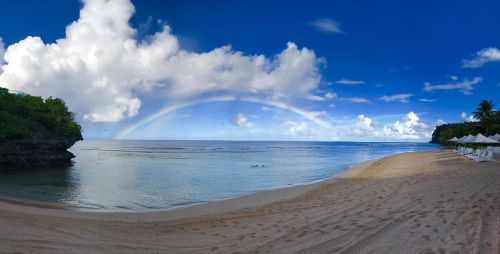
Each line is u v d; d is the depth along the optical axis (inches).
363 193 743.7
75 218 589.0
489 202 497.4
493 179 768.9
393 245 335.9
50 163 2213.3
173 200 936.3
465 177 845.2
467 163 1360.7
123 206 840.3
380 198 632.4
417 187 729.6
